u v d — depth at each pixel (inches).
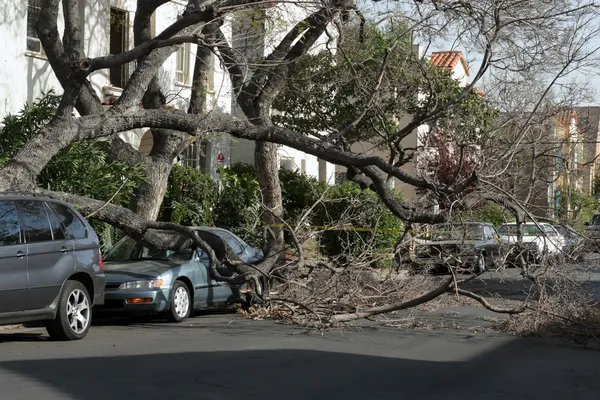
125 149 665.0
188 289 550.6
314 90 877.8
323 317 509.7
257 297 530.3
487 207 626.2
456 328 519.5
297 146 553.0
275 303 564.1
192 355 395.2
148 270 528.4
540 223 618.8
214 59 848.9
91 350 406.9
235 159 1138.0
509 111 631.2
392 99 803.4
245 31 700.7
